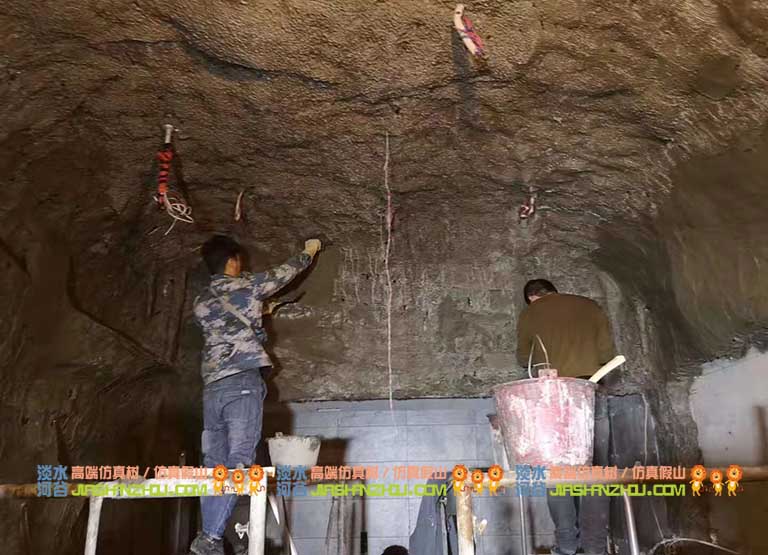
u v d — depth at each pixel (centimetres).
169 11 174
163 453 366
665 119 211
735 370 277
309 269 348
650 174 245
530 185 275
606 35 180
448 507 237
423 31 183
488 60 195
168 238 304
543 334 262
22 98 193
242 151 248
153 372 326
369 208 298
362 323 354
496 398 212
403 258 345
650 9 167
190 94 212
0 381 224
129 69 197
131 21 177
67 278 253
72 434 277
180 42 187
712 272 245
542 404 198
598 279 348
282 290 350
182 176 262
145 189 260
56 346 248
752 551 255
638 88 201
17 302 221
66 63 189
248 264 333
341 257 346
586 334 260
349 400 359
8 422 231
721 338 258
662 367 318
